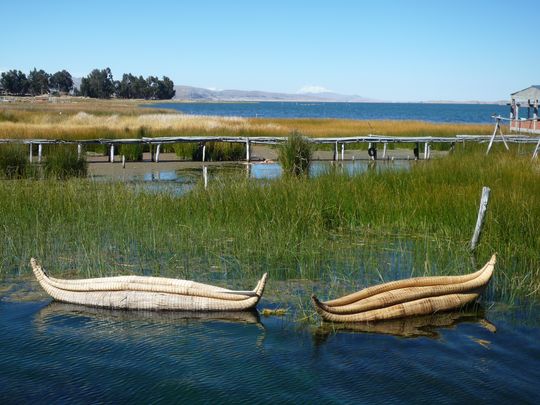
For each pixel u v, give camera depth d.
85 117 46.09
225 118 48.69
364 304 6.84
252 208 10.96
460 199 11.37
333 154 27.20
